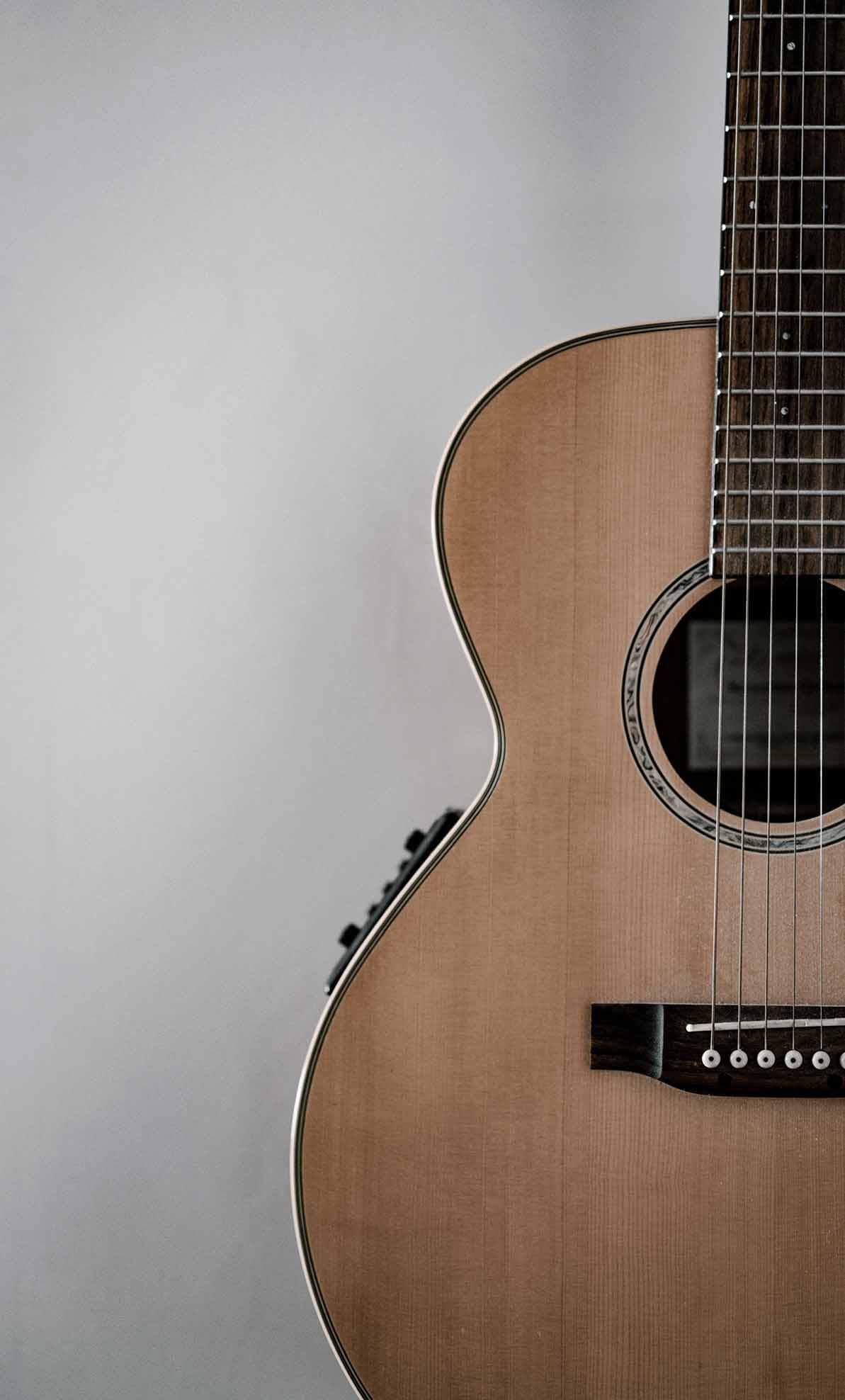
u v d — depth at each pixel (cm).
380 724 164
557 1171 112
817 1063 113
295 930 163
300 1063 163
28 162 162
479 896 115
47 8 162
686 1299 111
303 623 163
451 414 163
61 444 163
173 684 163
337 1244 113
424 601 163
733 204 118
